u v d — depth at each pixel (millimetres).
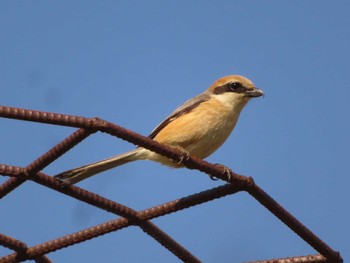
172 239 9016
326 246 8555
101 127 7320
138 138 7789
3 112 6848
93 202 8047
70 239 8305
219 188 8234
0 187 7742
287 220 8305
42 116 7016
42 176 7738
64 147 7359
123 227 8430
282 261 8852
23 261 8375
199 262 9281
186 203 8266
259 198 8133
